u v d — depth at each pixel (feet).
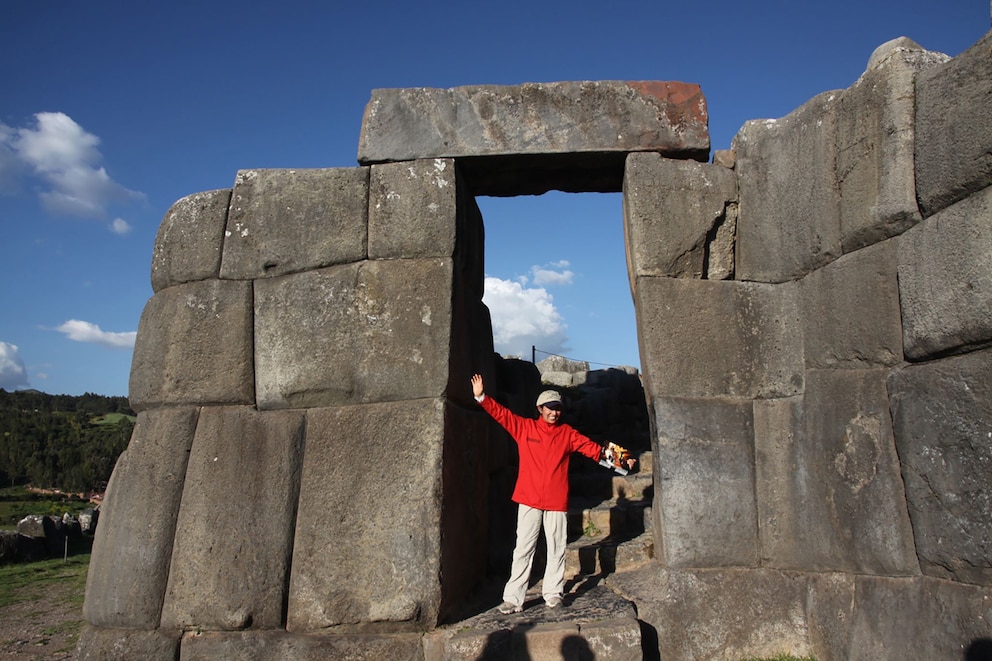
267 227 14.10
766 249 13.88
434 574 12.44
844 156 12.02
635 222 13.85
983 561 9.23
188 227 14.38
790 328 13.44
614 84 14.52
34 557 31.78
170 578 12.84
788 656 12.19
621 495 20.49
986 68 9.32
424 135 14.28
